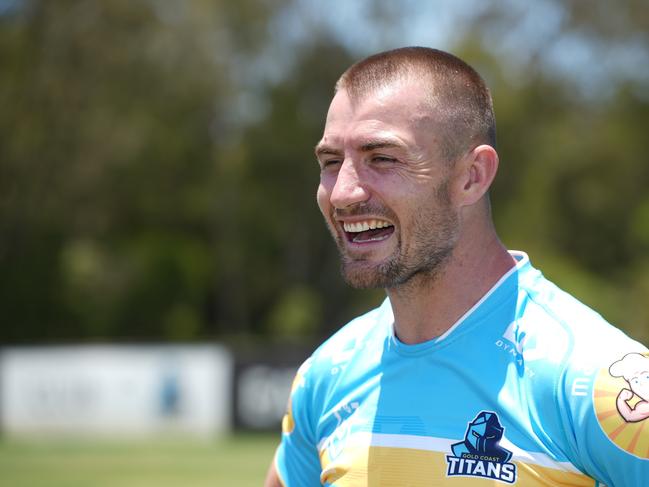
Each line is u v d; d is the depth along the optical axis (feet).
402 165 12.33
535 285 12.85
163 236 185.47
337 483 12.98
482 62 178.60
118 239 182.91
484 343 12.45
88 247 178.60
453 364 12.48
